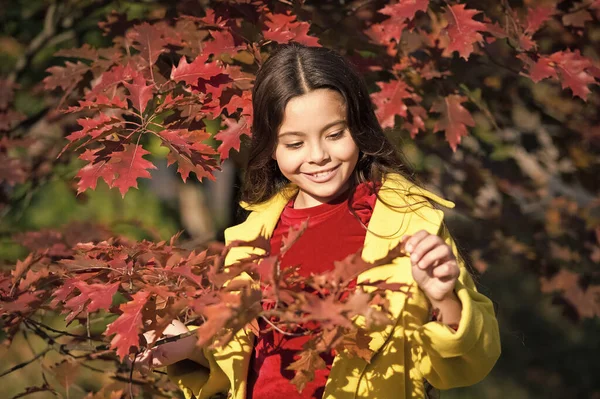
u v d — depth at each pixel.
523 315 10.28
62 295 2.16
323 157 2.09
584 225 4.35
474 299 2.04
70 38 4.89
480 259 4.28
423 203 2.17
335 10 3.40
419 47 3.35
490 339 1.99
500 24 3.28
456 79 3.29
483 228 4.31
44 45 4.93
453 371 2.02
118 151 2.30
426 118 3.22
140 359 2.27
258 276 2.00
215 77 2.57
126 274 2.15
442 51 3.31
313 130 2.08
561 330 9.91
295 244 2.20
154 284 2.13
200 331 1.67
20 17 5.44
